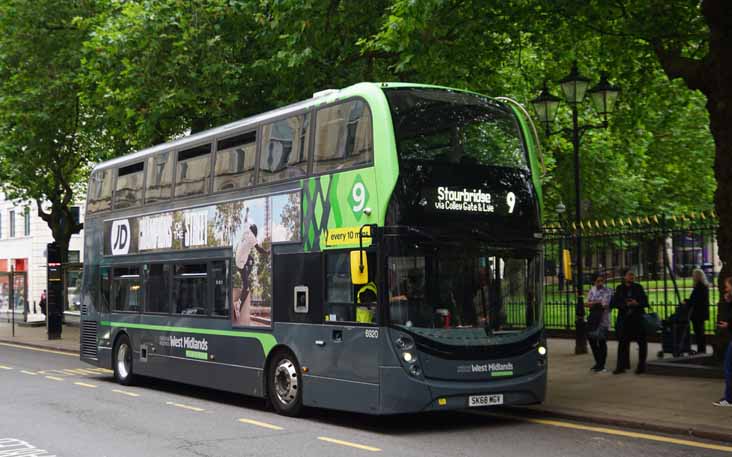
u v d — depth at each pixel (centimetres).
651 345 2219
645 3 1762
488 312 1139
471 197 1150
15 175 3384
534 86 3031
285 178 1312
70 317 4191
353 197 1153
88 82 2325
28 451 1013
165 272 1655
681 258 2077
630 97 2200
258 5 1970
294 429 1167
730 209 1497
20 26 2792
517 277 1171
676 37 1772
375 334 1098
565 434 1091
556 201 3944
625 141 2527
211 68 1967
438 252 1117
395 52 1808
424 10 1505
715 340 1544
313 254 1232
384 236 1095
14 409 1402
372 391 1100
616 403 1281
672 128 3769
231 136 1480
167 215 1659
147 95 2034
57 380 1908
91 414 1338
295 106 1319
